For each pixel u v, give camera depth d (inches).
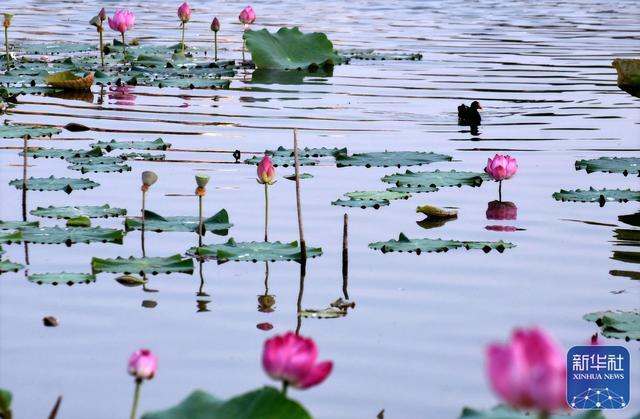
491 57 947.3
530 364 142.6
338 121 648.4
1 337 302.2
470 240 402.6
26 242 390.0
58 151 532.1
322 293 345.1
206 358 290.7
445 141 592.1
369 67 895.1
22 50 928.3
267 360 192.1
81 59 893.2
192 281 354.6
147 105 695.1
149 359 204.4
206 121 641.6
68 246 388.8
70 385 272.7
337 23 1220.5
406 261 378.0
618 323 313.6
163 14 1291.8
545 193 477.7
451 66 895.7
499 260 379.6
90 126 618.5
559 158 548.7
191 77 821.9
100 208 431.5
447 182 479.8
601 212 445.4
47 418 253.8
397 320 320.8
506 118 666.2
